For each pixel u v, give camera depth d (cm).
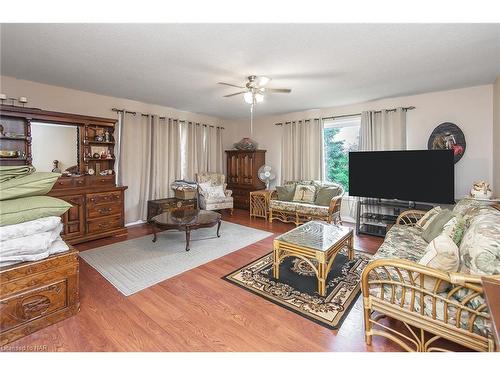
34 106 344
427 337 160
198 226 334
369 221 424
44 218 176
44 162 342
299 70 292
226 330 172
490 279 111
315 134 505
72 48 236
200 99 439
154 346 156
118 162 437
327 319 185
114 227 382
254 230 427
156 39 218
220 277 251
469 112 356
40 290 169
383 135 420
